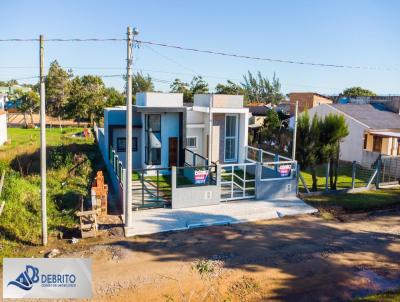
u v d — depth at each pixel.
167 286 9.96
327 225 14.90
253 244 12.83
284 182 18.05
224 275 10.60
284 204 17.08
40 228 13.23
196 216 15.20
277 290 9.87
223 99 22.23
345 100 48.12
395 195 19.17
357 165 28.73
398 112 34.81
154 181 20.02
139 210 15.63
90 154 26.59
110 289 9.77
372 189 20.42
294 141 19.94
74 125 58.88
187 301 9.27
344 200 18.00
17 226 13.14
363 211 16.88
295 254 12.06
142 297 9.45
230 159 23.61
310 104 53.31
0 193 15.20
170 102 22.45
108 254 11.77
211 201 16.55
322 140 21.94
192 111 23.02
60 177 20.12
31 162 23.39
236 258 11.68
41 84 11.97
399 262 11.60
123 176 15.42
